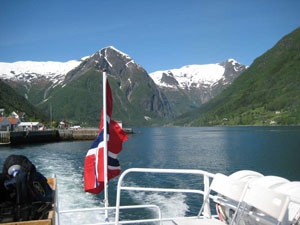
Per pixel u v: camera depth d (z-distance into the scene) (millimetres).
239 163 34969
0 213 2246
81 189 17234
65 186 18141
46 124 148125
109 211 13008
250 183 3141
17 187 2422
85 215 12133
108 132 6062
